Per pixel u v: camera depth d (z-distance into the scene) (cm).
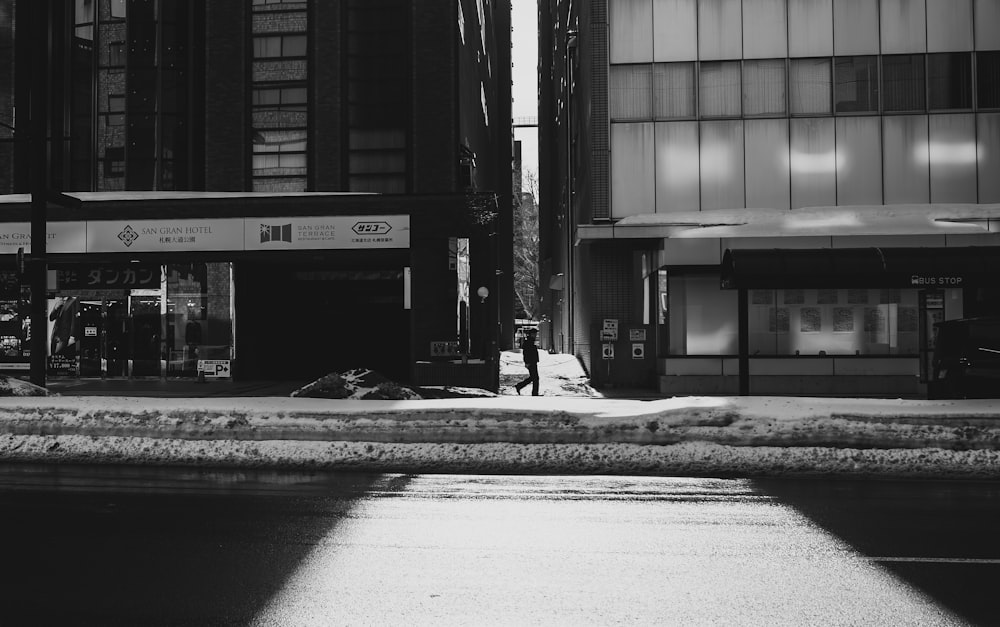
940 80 1978
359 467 936
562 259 3762
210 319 2161
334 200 1952
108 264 2194
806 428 958
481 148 3250
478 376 1862
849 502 749
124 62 2303
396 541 599
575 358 2847
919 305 1911
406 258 2145
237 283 2164
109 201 2003
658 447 955
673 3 2033
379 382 1379
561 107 3688
